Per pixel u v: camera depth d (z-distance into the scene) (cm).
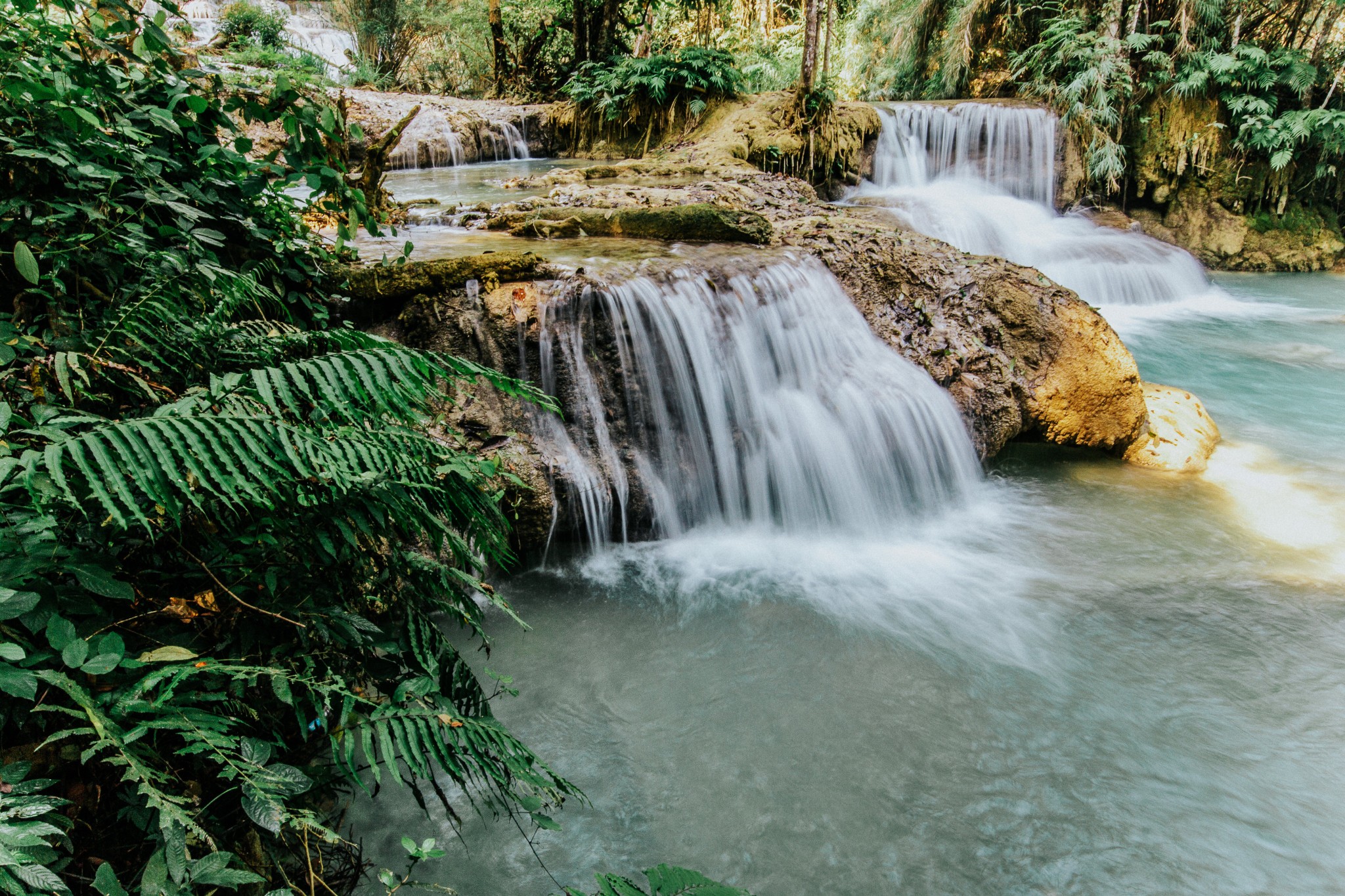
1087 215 1378
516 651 357
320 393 192
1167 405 638
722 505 485
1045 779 295
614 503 446
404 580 228
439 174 1130
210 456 154
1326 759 309
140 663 153
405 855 236
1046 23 1462
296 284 369
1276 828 276
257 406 195
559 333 434
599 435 445
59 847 152
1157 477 572
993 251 1077
